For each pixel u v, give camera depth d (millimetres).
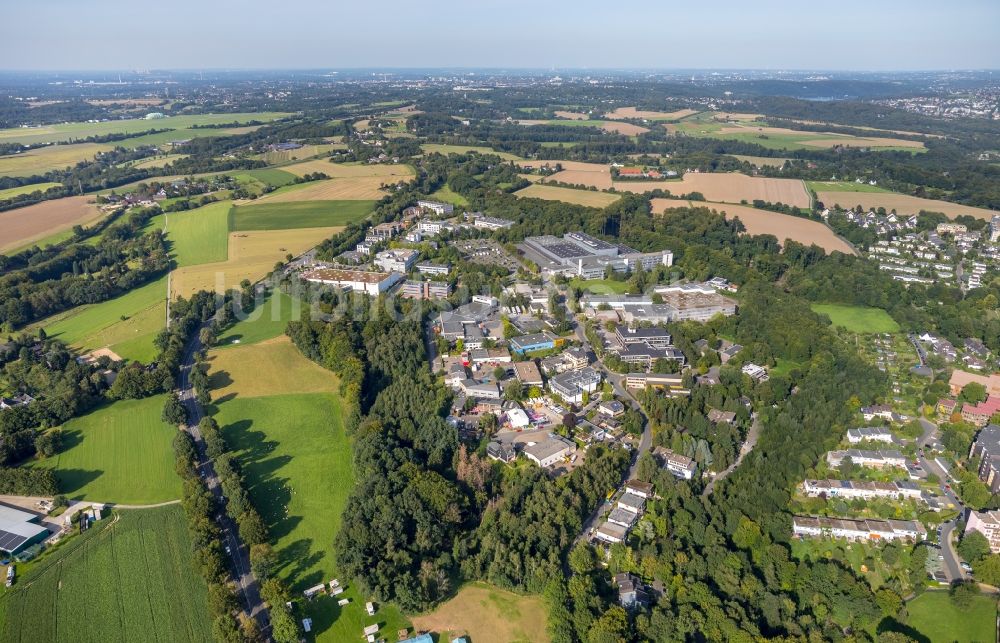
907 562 197750
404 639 170500
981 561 189750
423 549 197250
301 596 184500
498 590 187500
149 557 199125
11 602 182125
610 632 162875
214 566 187000
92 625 175125
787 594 186625
